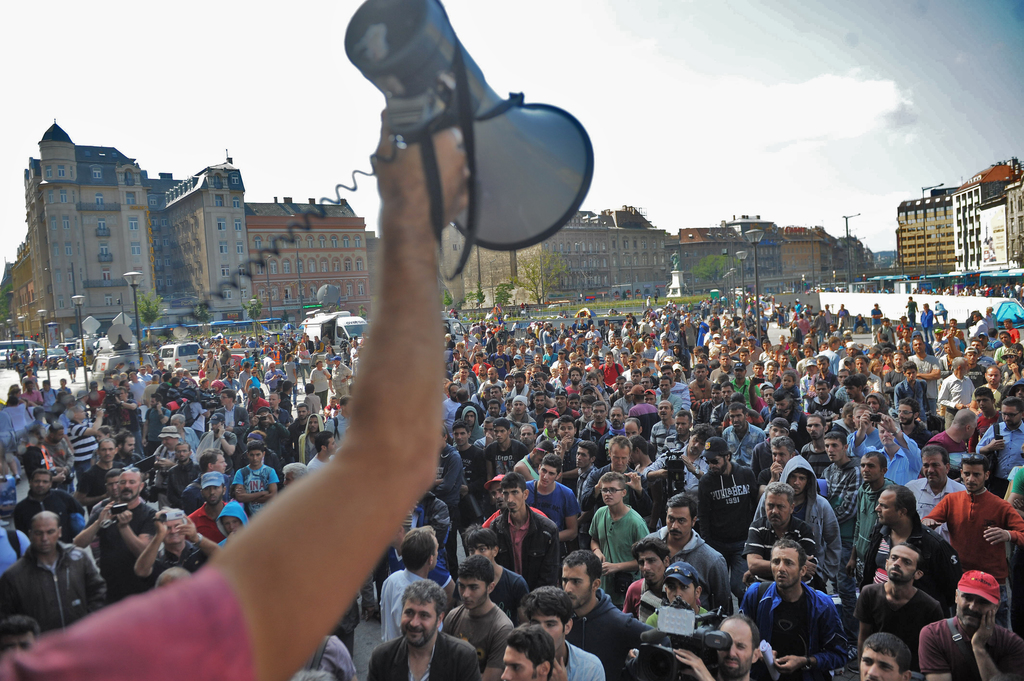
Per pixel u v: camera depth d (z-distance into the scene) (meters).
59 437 9.59
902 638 4.41
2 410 12.80
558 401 10.41
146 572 5.34
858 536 6.14
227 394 11.66
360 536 0.50
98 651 0.38
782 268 169.25
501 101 0.76
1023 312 24.92
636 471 7.12
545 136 0.78
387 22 0.59
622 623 4.28
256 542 0.48
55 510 6.55
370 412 0.54
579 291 125.25
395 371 0.55
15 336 106.38
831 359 14.52
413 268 0.58
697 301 73.44
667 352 18.94
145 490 9.08
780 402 8.60
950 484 6.02
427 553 4.68
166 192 90.44
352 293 86.94
